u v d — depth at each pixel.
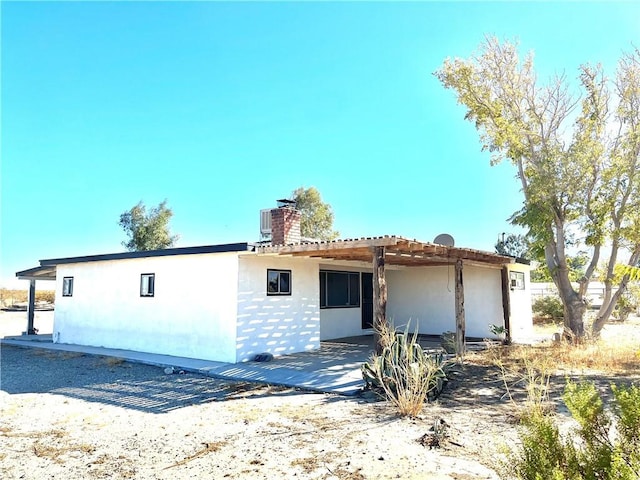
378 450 4.62
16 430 5.60
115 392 7.70
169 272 11.62
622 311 20.05
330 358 10.84
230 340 10.18
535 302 22.47
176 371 9.41
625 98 13.02
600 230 13.25
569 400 2.98
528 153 13.87
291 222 12.47
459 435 5.06
